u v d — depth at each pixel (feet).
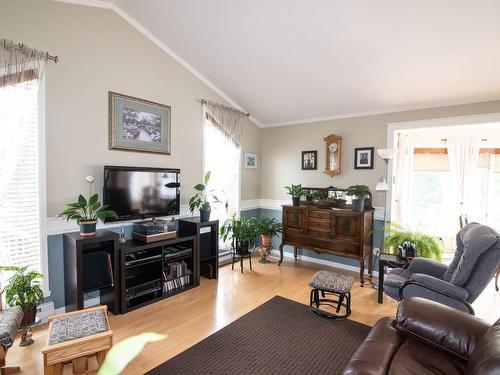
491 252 6.88
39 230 8.34
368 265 12.85
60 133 8.70
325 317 8.93
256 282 11.84
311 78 11.46
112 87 9.87
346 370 4.46
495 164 16.25
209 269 12.17
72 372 6.22
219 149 13.93
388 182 12.53
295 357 7.03
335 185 14.06
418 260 9.02
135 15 10.09
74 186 9.05
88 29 9.21
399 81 10.56
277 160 16.03
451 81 10.03
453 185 16.74
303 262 14.67
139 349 7.25
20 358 6.79
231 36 10.05
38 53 8.13
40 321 7.77
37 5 8.16
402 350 4.93
